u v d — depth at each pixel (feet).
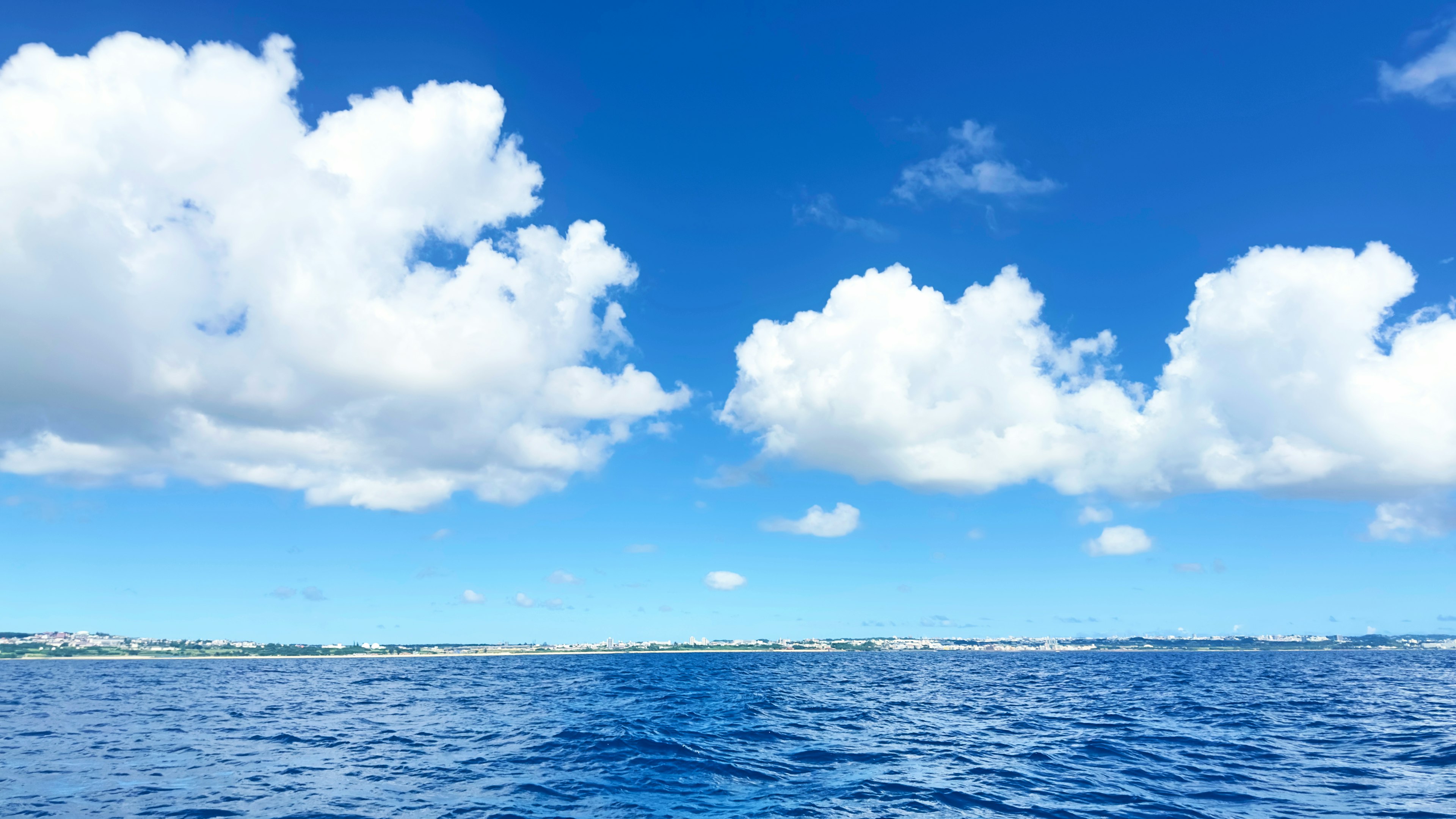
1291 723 157.69
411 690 281.74
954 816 77.41
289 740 134.41
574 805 81.66
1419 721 159.74
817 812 78.64
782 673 439.63
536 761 108.68
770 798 85.30
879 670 493.77
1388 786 91.50
